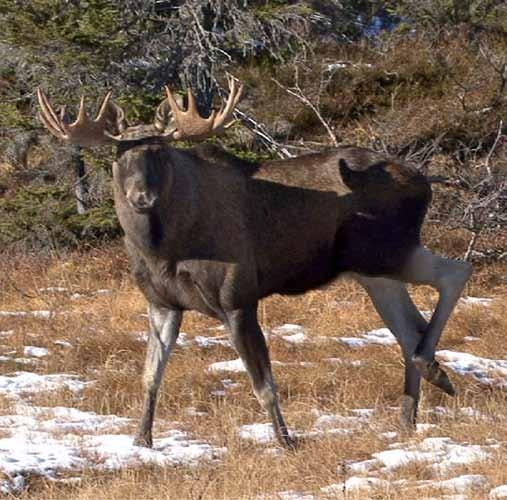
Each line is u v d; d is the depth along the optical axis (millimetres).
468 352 38031
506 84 62906
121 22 56344
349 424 28156
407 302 29469
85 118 25641
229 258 26469
